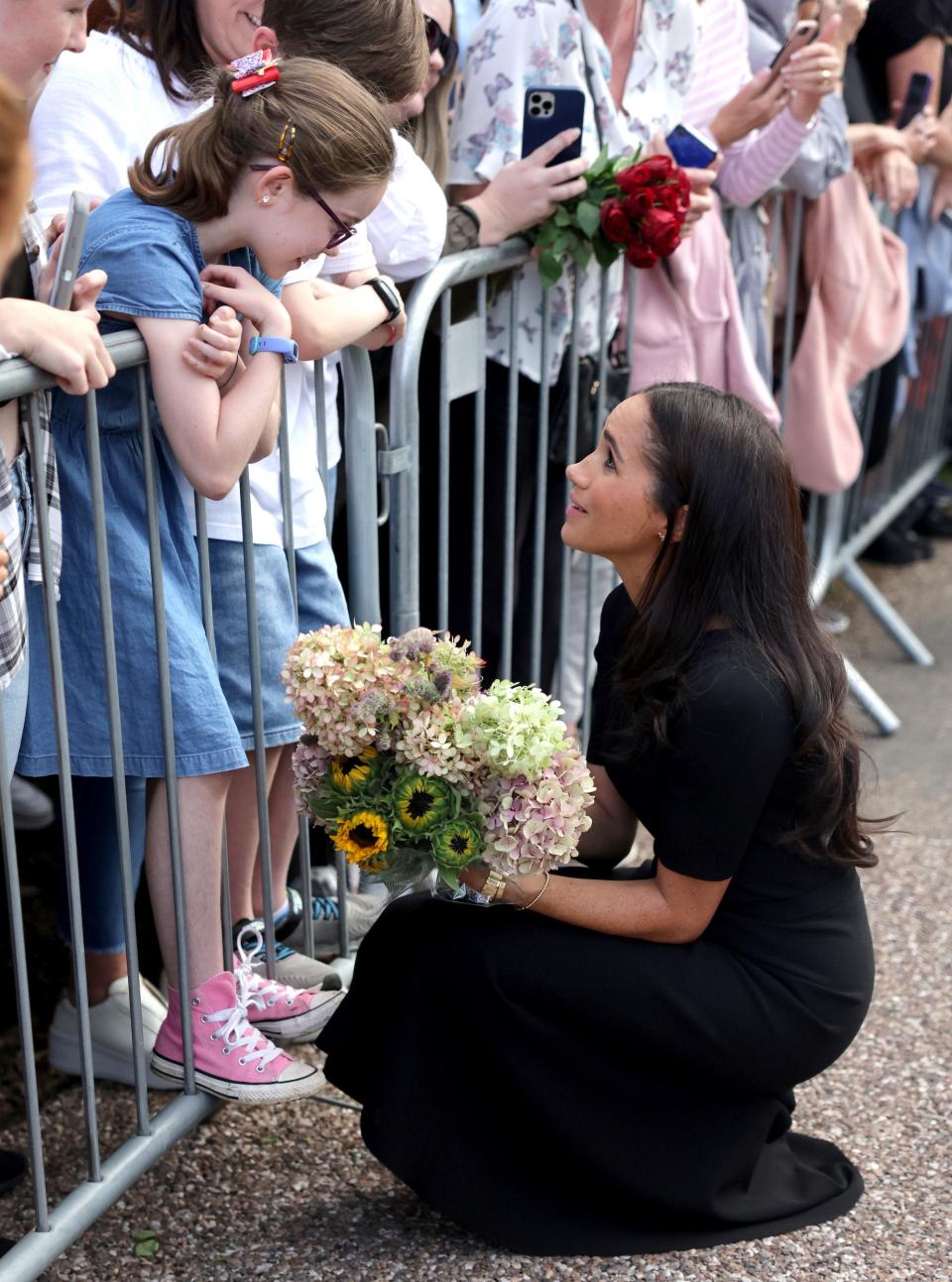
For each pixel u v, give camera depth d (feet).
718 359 12.02
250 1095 7.34
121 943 8.77
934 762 14.17
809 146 12.39
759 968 7.48
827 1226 7.78
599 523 7.43
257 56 6.68
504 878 7.05
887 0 14.67
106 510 6.80
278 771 8.60
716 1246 7.54
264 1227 7.66
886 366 15.88
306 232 6.69
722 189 12.15
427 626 11.02
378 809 6.65
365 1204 7.88
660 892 7.34
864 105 14.70
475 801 6.64
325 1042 7.77
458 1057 7.37
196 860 7.21
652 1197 7.45
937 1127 8.78
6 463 6.01
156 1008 8.92
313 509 8.32
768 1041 7.42
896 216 15.39
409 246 8.63
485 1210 7.39
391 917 7.55
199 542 7.11
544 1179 7.57
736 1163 7.58
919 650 16.56
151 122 7.45
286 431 7.66
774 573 7.23
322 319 7.65
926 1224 7.86
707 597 7.20
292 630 8.14
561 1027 7.28
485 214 9.52
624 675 7.43
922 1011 10.02
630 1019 7.24
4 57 6.08
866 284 13.65
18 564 6.10
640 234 9.86
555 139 9.59
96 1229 7.60
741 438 7.19
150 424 6.81
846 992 7.59
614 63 10.78
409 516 9.13
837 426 14.02
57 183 7.14
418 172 8.64
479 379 9.74
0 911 10.50
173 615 6.93
